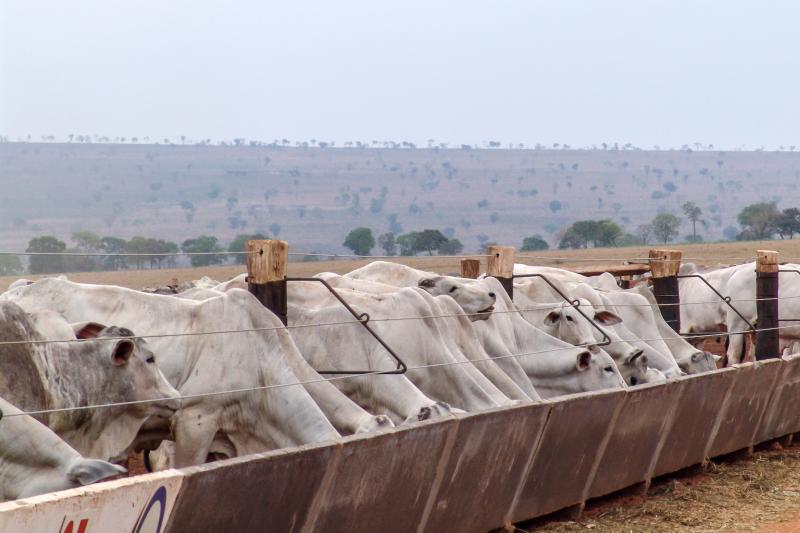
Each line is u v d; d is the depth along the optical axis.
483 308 15.68
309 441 11.42
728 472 14.67
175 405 11.24
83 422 10.45
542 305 17.84
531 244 153.38
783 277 24.38
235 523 7.87
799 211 138.62
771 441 16.72
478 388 13.52
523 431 10.88
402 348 13.71
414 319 13.90
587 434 11.90
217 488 7.61
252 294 12.41
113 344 10.53
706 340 30.56
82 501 6.66
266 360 11.92
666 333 19.56
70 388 10.24
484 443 10.36
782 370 16.22
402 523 9.59
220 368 11.88
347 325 13.58
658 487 13.58
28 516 6.36
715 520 12.04
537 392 16.11
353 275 17.80
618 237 139.38
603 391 12.13
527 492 11.17
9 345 9.52
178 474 7.29
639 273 25.05
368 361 13.39
